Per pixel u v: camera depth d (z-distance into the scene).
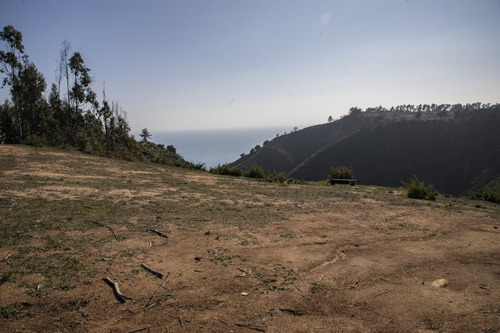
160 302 3.06
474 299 3.20
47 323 2.67
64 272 3.55
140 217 6.02
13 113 24.89
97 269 3.68
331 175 16.42
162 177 12.81
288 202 8.32
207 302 3.08
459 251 4.63
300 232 5.43
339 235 5.33
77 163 14.52
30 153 16.27
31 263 3.71
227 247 4.57
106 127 31.62
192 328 2.68
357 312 2.96
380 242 5.02
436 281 3.59
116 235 4.88
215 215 6.48
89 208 6.50
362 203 8.58
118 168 14.46
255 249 4.52
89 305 2.96
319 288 3.41
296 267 3.94
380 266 4.03
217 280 3.53
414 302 3.14
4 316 2.72
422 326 2.74
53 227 5.08
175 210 6.78
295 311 2.96
